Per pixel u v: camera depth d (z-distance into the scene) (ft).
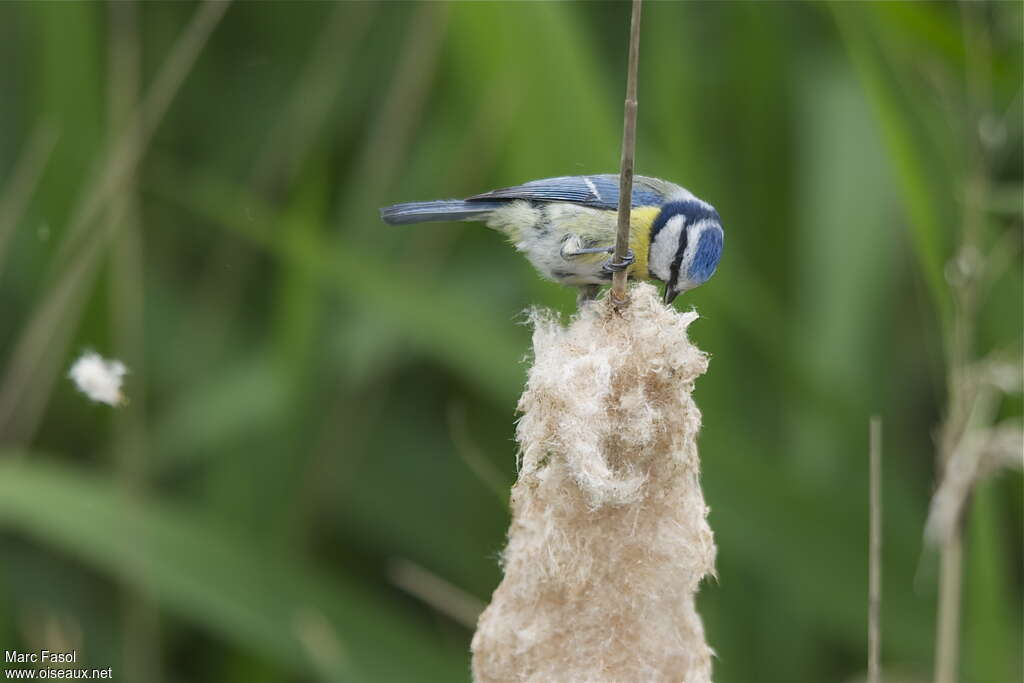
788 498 28.76
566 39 28.94
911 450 33.71
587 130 29.17
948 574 24.00
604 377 17.53
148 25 36.65
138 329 30.55
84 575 31.50
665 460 17.79
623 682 17.24
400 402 35.45
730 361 31.50
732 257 33.63
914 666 29.48
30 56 35.22
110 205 30.04
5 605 29.78
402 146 32.73
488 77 31.14
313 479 31.63
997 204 27.99
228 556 27.43
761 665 31.27
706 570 17.84
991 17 30.22
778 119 35.91
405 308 28.96
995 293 29.37
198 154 36.50
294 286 30.55
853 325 32.40
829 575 28.94
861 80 28.73
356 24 33.06
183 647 31.60
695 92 34.99
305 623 26.94
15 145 35.04
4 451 29.19
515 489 17.98
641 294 18.63
